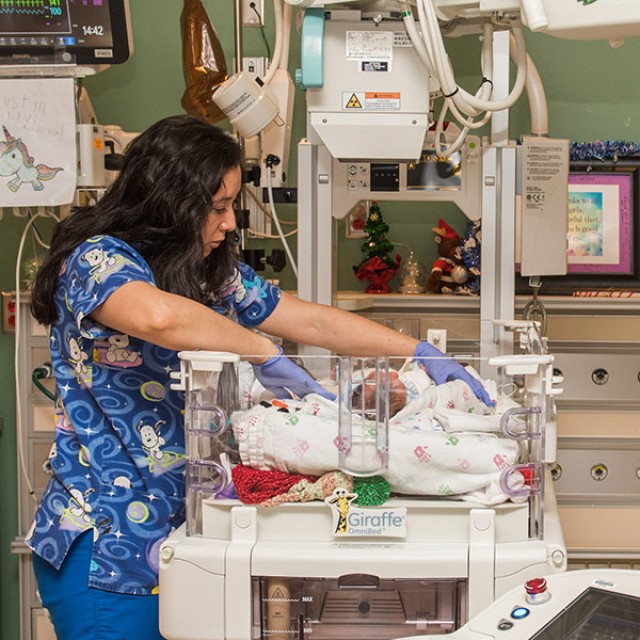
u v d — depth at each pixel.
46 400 2.30
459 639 0.91
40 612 2.35
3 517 2.64
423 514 1.19
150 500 1.41
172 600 1.18
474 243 2.36
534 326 1.57
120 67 2.59
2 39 1.87
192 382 1.20
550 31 1.45
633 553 2.29
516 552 1.15
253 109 1.98
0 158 1.90
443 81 1.59
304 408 1.23
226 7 2.57
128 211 1.44
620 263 2.38
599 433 2.28
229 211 1.50
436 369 1.36
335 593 1.19
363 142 1.67
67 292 1.36
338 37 1.64
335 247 1.97
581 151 2.38
